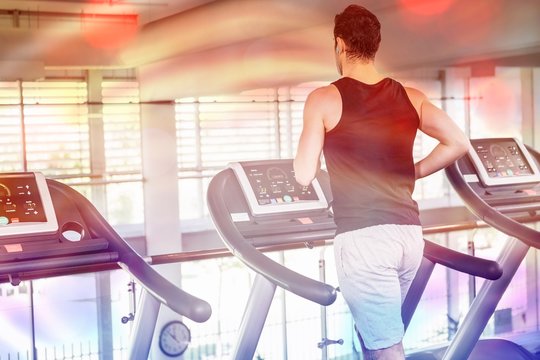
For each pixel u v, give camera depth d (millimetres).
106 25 7227
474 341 2934
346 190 1764
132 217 10633
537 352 3934
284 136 11172
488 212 2850
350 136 1760
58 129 10086
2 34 6785
